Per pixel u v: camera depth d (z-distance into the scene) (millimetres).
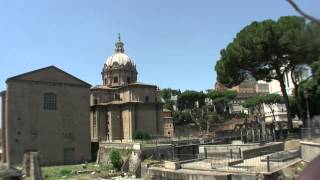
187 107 139625
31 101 72750
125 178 53969
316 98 55094
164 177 38125
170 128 117438
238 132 82188
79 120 77562
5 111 72250
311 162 3121
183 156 61500
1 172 13539
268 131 68375
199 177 33219
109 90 96188
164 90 155000
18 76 71938
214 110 135375
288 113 57969
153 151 61406
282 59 53812
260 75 58625
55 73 76125
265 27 52719
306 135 42000
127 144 65438
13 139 70000
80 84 78688
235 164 37969
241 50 56000
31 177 51000
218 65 62625
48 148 73188
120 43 107500
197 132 109438
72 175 58250
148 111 90250
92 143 80062
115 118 89625
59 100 75812
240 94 149875
